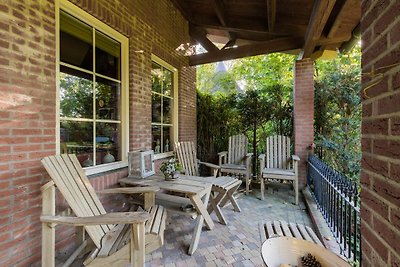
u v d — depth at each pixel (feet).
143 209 7.92
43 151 6.41
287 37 13.56
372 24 2.88
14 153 5.67
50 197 5.73
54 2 6.80
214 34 18.28
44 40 6.46
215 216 10.59
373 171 2.84
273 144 15.05
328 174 9.27
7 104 5.53
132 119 10.29
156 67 12.91
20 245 5.79
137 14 10.57
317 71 17.61
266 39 15.93
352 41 11.36
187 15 15.46
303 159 14.82
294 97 15.20
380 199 2.67
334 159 15.74
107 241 5.77
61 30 7.39
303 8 11.57
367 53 3.00
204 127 18.84
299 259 4.29
